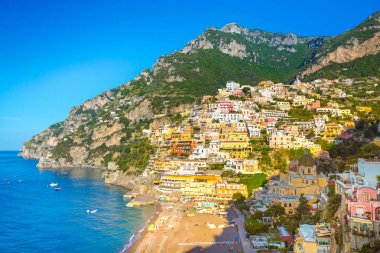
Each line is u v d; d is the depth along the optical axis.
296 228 135.75
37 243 171.88
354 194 88.19
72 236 181.50
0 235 184.62
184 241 164.38
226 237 166.38
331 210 110.31
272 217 170.12
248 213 197.00
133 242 166.88
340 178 115.94
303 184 191.38
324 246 99.88
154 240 167.50
